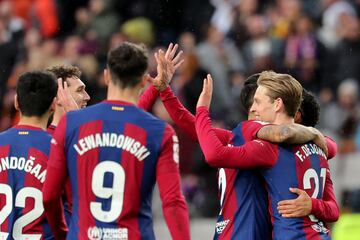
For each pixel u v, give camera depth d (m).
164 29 47.81
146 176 17.50
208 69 41.56
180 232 17.30
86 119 17.59
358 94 43.78
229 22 47.25
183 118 20.25
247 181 19.23
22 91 19.25
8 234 18.94
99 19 46.88
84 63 43.50
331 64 44.06
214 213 38.78
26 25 49.22
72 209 17.84
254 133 19.09
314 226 18.94
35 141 19.16
